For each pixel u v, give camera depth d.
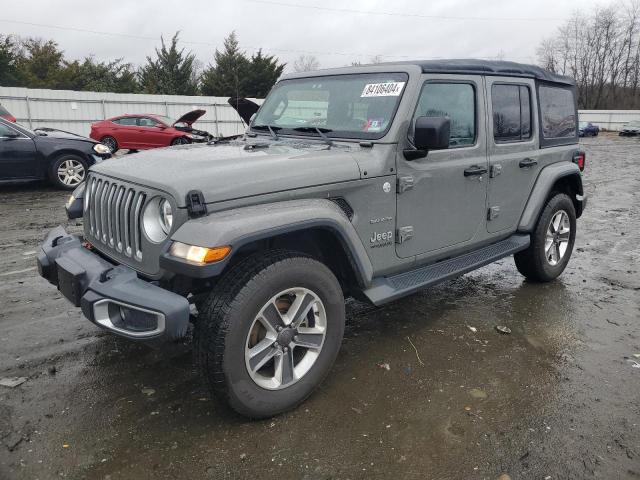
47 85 41.34
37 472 2.43
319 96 3.82
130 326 2.56
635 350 3.70
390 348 3.71
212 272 2.38
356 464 2.49
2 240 6.60
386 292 3.31
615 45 64.94
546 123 4.73
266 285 2.61
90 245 3.33
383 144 3.26
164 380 3.24
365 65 3.77
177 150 3.40
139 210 2.72
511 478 2.40
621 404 3.00
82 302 2.63
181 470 2.45
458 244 3.91
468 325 4.11
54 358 3.51
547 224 4.77
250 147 3.36
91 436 2.69
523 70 4.38
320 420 2.83
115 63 44.69
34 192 10.36
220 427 2.77
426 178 3.50
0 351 3.61
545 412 2.91
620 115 52.62
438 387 3.18
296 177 2.84
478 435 2.71
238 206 2.64
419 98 3.42
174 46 43.53
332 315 2.96
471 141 3.93
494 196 4.15
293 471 2.45
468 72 3.81
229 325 2.53
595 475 2.42
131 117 19.12
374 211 3.23
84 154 10.63
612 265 5.77
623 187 12.25
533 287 5.01
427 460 2.52
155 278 2.67
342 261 3.13
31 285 4.92
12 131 9.91
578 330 4.03
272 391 2.77
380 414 2.89
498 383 3.23
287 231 2.64
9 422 2.80
